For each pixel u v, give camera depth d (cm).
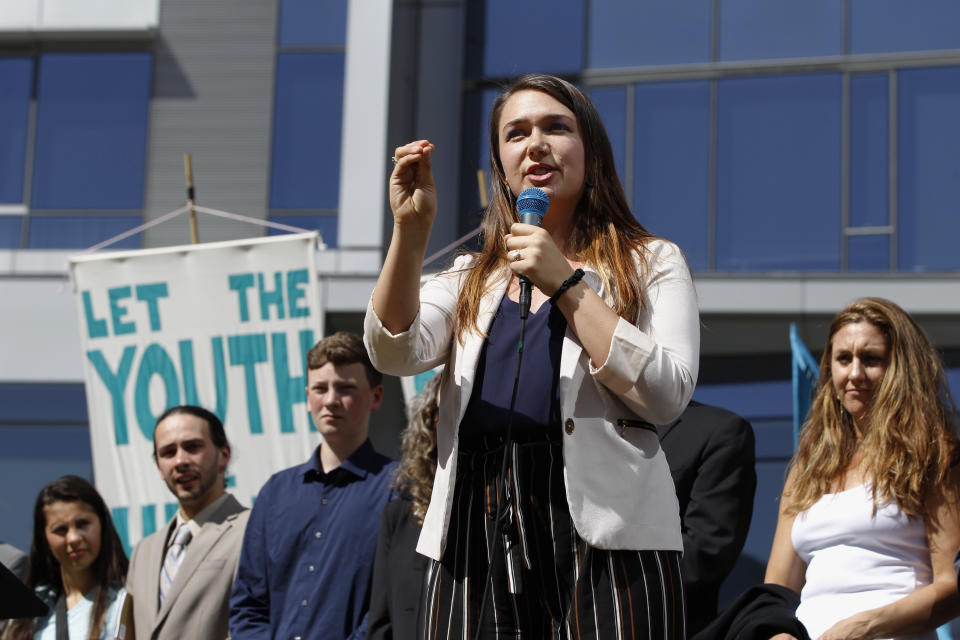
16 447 1098
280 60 1156
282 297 641
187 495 459
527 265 204
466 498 213
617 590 201
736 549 362
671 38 1167
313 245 643
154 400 641
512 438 210
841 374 362
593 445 204
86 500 467
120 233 1141
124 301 654
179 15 1171
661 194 1139
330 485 422
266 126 1147
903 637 320
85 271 659
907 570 334
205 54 1164
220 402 635
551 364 211
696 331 216
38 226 1147
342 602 401
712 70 1150
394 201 213
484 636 206
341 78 1148
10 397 1110
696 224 1127
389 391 981
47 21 1160
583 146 230
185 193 1141
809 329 1075
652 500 207
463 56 1208
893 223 1091
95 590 462
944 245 1082
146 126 1156
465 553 211
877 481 341
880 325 361
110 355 650
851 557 339
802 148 1122
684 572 355
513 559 204
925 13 1123
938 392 356
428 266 1152
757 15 1154
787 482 371
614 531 201
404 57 1188
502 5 1210
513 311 219
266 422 628
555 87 232
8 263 1133
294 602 404
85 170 1153
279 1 1165
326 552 408
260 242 648
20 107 1165
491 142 239
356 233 1105
